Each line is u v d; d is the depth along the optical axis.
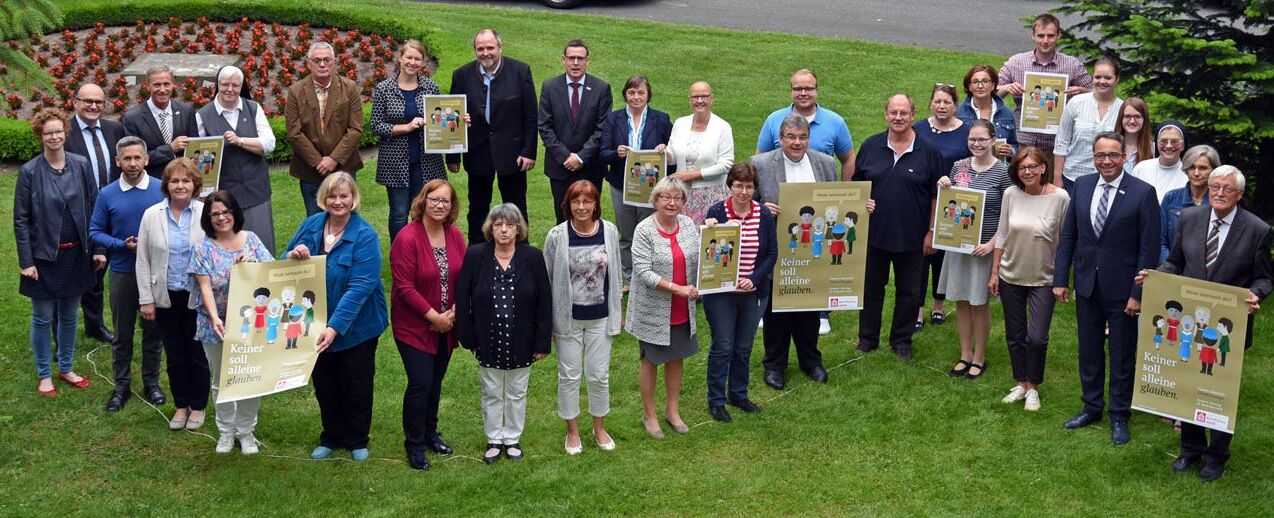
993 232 9.05
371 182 13.70
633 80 10.38
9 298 10.34
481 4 23.55
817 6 24.30
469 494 7.43
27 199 8.41
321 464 7.79
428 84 10.86
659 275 7.96
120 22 19.56
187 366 8.18
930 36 21.70
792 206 8.86
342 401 7.86
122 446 8.01
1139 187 7.96
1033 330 8.56
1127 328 8.09
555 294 7.70
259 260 7.63
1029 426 8.42
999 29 22.47
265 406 8.68
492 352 7.59
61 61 17.30
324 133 10.42
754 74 18.47
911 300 9.53
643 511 7.29
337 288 7.52
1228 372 7.34
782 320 9.09
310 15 19.78
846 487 7.59
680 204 7.90
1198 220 7.61
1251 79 10.27
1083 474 7.73
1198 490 7.52
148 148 9.48
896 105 9.08
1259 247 7.45
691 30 21.20
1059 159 10.25
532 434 8.29
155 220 7.96
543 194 13.35
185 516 7.13
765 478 7.70
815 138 9.73
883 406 8.76
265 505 7.27
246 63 17.25
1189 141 10.73
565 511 7.25
